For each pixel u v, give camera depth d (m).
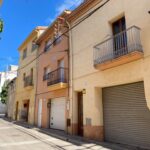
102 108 10.95
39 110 18.42
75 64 13.13
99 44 10.46
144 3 8.65
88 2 12.09
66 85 13.73
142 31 8.52
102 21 11.12
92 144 9.59
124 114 9.53
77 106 12.94
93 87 11.09
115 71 9.73
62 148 8.91
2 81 44.41
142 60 8.39
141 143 8.47
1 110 41.81
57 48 16.06
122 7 9.87
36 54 20.84
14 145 9.57
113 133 10.00
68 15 13.85
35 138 11.71
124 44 9.34
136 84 9.12
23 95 23.55
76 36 13.42
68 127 12.95
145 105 8.54
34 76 20.66
